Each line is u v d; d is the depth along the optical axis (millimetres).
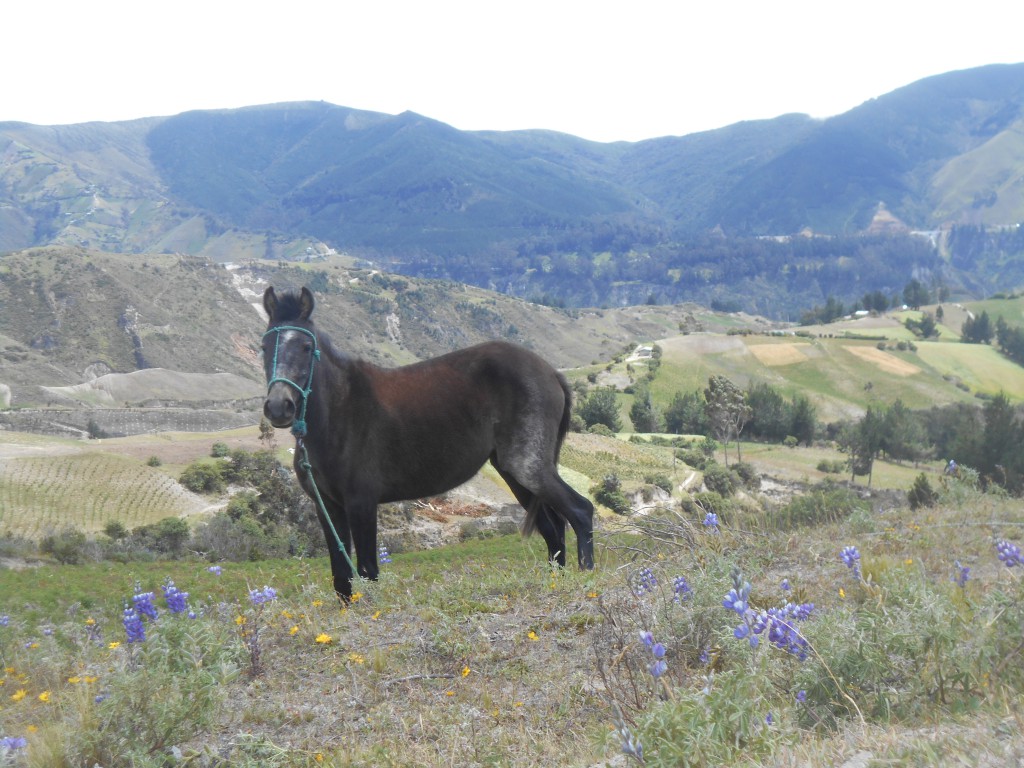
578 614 5914
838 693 3549
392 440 7531
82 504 55875
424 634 5973
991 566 7113
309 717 4801
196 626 5066
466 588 7199
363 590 7012
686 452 84688
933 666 3627
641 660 4691
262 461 62438
